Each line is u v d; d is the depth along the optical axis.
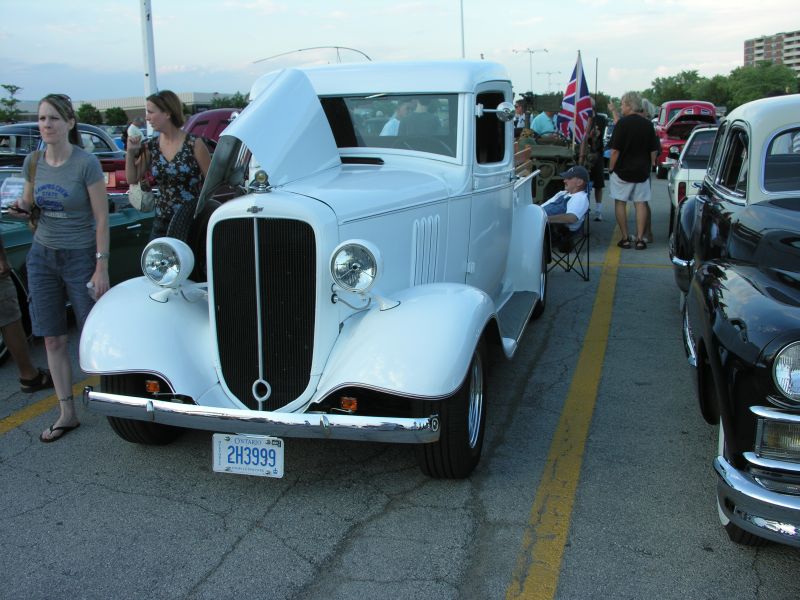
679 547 3.08
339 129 4.73
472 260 4.83
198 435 4.31
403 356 3.21
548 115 15.88
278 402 3.44
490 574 2.94
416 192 4.03
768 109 4.41
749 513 2.62
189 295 3.79
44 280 4.15
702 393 3.51
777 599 2.74
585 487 3.60
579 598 2.78
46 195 4.03
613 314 6.71
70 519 3.40
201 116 12.62
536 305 6.21
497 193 5.24
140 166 5.14
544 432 4.26
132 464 3.95
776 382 2.54
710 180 5.38
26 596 2.85
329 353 3.41
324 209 3.34
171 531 3.29
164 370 3.44
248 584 2.91
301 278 3.32
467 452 3.56
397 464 3.90
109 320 3.60
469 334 3.34
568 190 7.98
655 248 9.82
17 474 3.85
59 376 4.29
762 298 2.85
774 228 3.54
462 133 4.57
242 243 3.35
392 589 2.86
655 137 9.55
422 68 4.70
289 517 3.39
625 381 5.05
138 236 6.81
